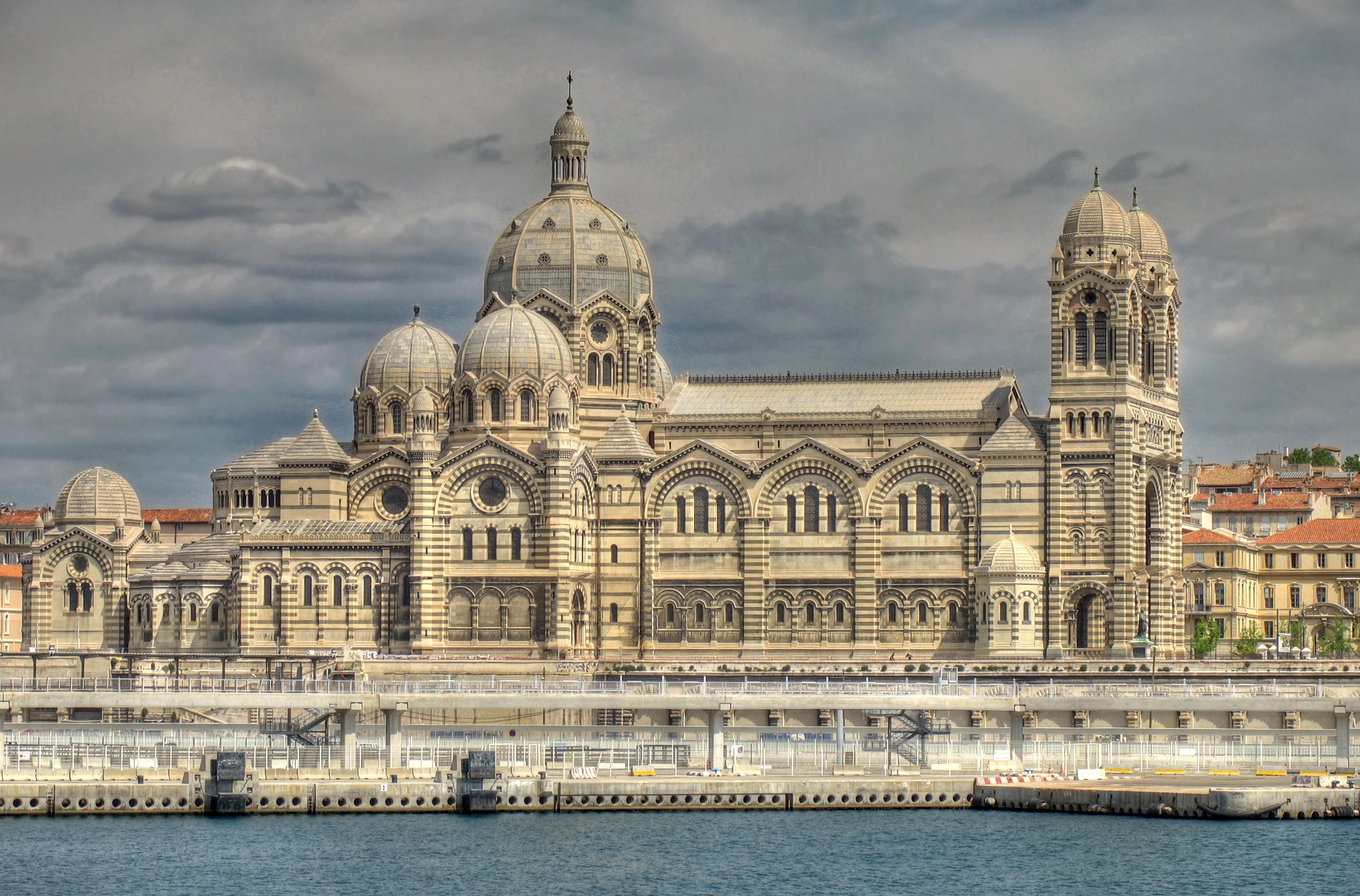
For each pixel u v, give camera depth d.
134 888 182.75
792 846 196.38
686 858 192.38
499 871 188.38
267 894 181.50
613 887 183.38
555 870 188.50
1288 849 194.12
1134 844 195.88
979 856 192.75
